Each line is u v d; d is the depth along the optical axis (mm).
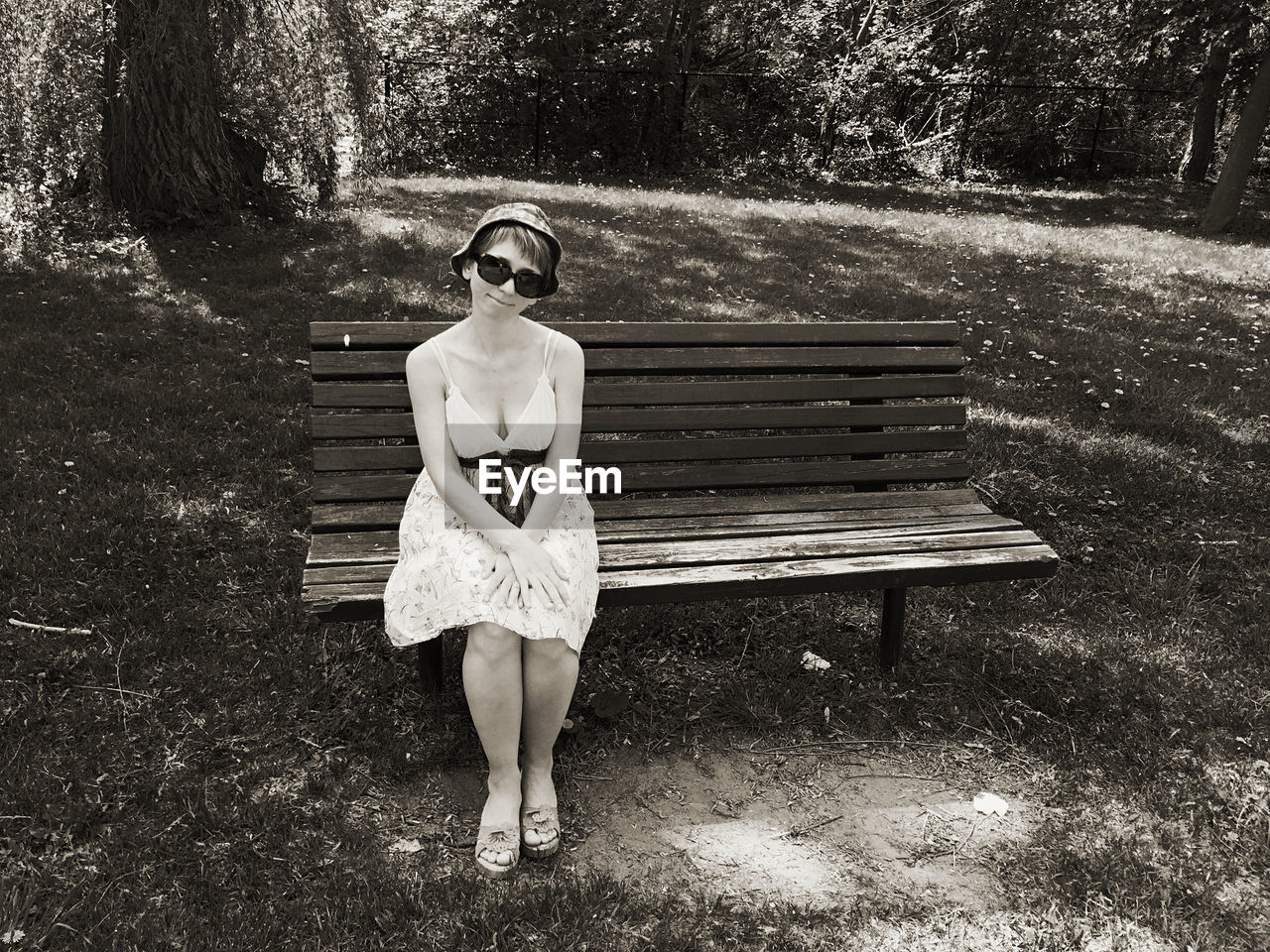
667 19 18047
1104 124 19203
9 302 6371
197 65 8367
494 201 11094
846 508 3129
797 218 11648
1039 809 2549
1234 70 17438
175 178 8461
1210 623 3420
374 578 2523
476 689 2244
